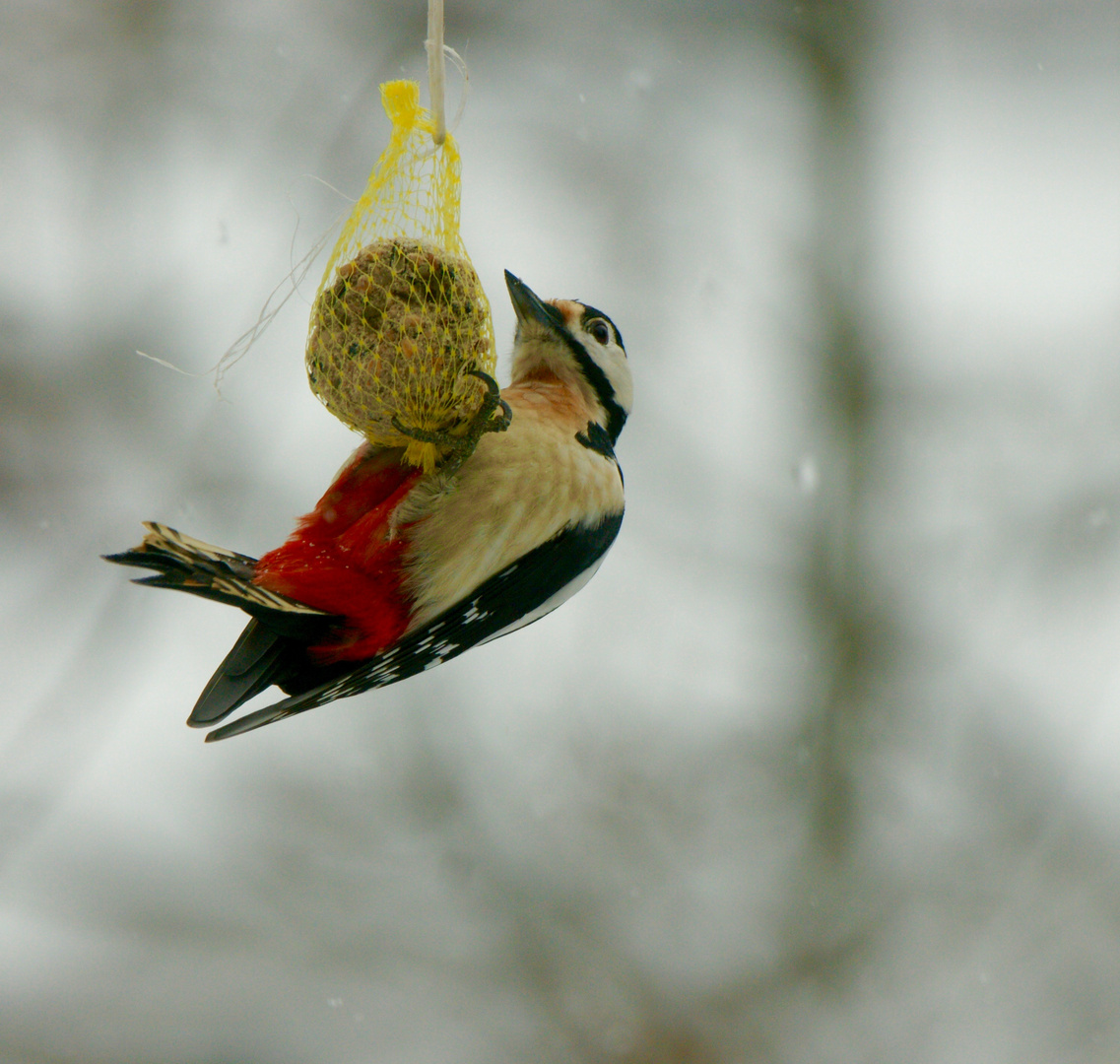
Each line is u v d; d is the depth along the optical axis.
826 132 15.32
